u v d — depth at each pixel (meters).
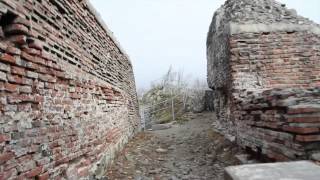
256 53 6.14
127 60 10.59
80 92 4.35
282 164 1.58
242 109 5.41
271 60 6.12
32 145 2.73
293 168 1.50
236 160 5.42
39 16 3.15
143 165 6.20
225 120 7.62
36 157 2.79
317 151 3.11
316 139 3.07
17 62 2.59
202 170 5.50
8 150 2.34
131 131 10.23
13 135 2.43
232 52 6.16
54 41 3.50
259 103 4.36
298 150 3.16
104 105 5.90
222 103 8.02
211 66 9.30
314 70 6.13
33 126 2.79
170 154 7.33
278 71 6.10
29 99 2.75
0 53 2.36
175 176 5.27
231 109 6.61
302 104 3.26
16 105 2.54
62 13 3.87
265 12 6.64
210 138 8.32
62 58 3.74
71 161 3.80
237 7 6.93
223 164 5.55
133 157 6.88
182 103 19.12
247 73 6.10
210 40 9.49
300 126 3.11
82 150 4.17
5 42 2.56
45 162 2.97
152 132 12.59
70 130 3.77
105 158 5.50
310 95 3.64
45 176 2.93
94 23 5.57
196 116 15.66
